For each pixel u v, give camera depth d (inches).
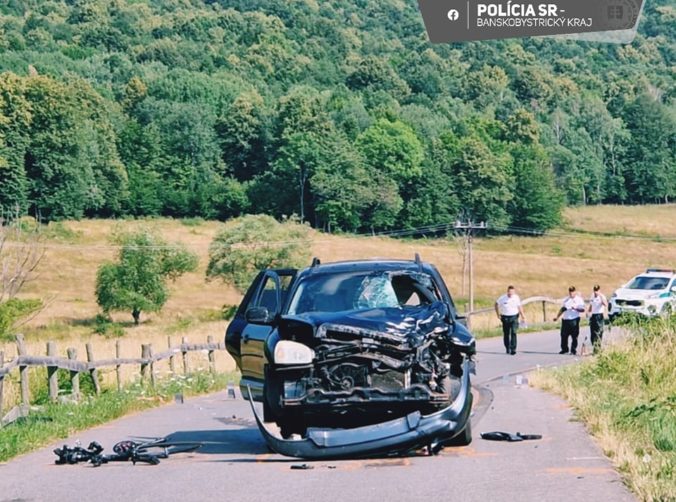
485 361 1187.9
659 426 512.4
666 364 794.2
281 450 457.4
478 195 6309.1
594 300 1274.6
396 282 518.6
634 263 5187.0
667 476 385.7
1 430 594.9
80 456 484.7
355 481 407.2
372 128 6486.2
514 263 4817.9
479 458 452.8
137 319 3432.6
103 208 6082.7
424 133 7760.8
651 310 946.1
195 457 490.6
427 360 456.8
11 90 5689.0
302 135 6358.3
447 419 452.4
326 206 6131.9
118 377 913.5
